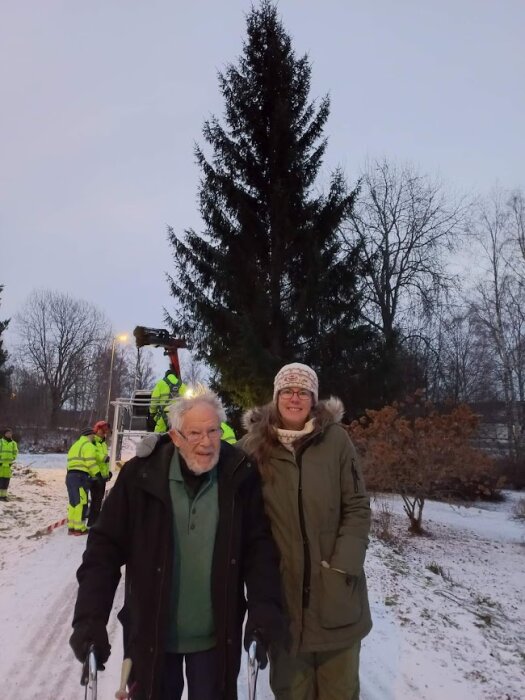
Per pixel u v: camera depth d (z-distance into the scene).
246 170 20.67
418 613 6.65
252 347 17.12
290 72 21.39
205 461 2.59
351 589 2.84
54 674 4.33
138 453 2.70
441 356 33.91
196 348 19.78
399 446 14.38
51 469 24.20
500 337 31.33
